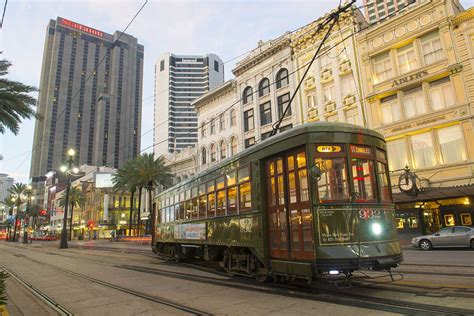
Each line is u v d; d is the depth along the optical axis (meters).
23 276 12.80
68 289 9.52
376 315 5.63
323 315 5.78
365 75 25.88
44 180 115.00
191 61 137.88
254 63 35.38
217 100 40.22
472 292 6.76
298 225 7.70
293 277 7.86
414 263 11.74
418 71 22.97
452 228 17.86
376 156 8.07
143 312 6.58
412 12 23.58
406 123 23.14
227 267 11.03
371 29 25.73
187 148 46.56
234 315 6.09
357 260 6.98
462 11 23.03
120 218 73.69
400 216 22.69
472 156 20.23
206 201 12.34
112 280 10.82
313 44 30.16
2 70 20.38
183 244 14.52
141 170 42.81
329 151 7.66
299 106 30.64
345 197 7.43
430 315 5.45
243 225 9.72
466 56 21.09
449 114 21.31
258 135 34.22
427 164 22.17
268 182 8.95
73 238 85.62
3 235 101.81
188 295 8.06
